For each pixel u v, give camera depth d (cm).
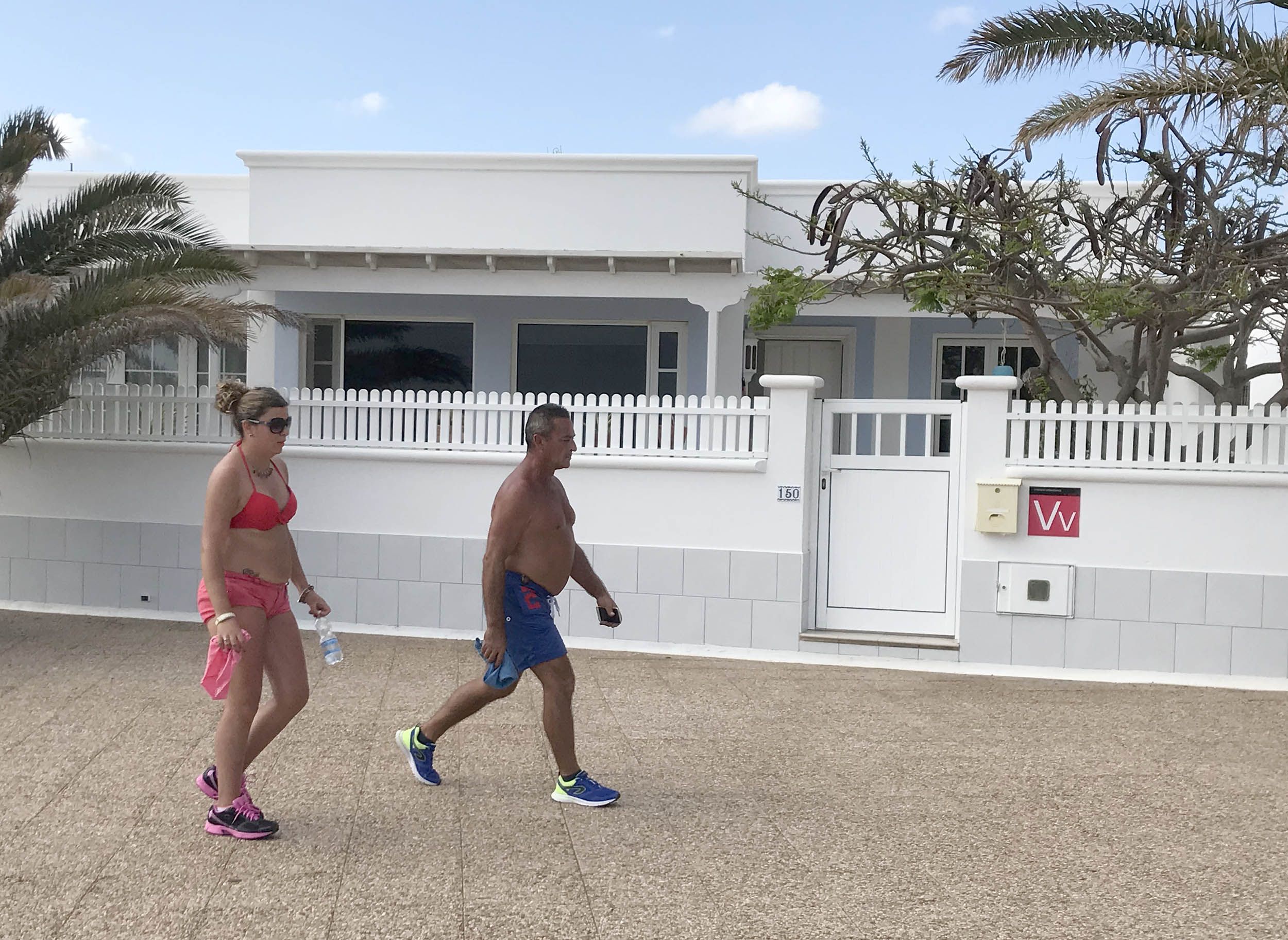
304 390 952
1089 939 387
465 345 1388
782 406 884
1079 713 714
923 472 884
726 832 484
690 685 772
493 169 1330
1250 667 827
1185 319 903
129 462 980
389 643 884
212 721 634
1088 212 917
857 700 737
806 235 1327
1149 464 838
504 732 630
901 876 439
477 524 934
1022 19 888
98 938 370
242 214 1434
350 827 478
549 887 421
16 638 857
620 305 1373
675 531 900
